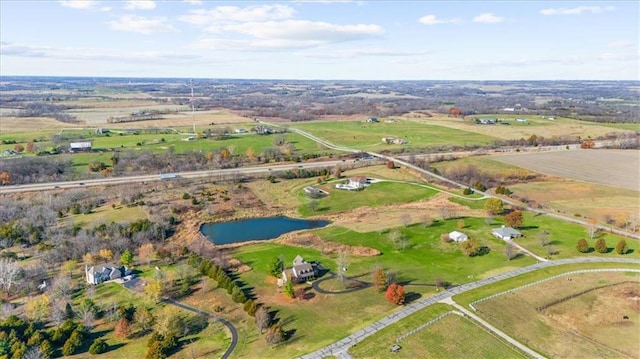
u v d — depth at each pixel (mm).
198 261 126750
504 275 118125
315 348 89875
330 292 113000
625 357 86812
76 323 99625
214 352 90375
